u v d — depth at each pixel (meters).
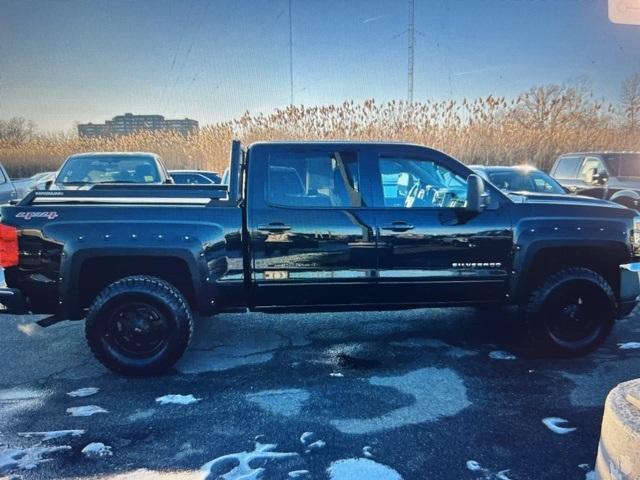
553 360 4.19
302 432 3.06
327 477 2.61
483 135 17.86
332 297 4.04
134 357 3.84
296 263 3.92
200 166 20.17
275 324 5.12
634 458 1.89
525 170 9.12
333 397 3.52
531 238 4.11
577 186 10.88
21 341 4.69
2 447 2.92
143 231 3.75
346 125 18.31
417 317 5.35
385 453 2.83
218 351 4.41
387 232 3.96
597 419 3.21
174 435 3.04
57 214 3.73
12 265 3.69
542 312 4.18
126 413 3.32
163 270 4.02
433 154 4.12
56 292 3.73
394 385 3.71
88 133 24.42
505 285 4.17
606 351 4.40
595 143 18.56
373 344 4.57
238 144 4.00
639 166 10.02
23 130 25.69
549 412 3.30
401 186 4.09
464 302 4.21
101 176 8.48
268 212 3.88
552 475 2.62
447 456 2.80
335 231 3.92
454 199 4.16
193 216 3.83
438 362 4.15
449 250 4.04
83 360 4.23
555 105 18.55
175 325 3.79
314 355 4.31
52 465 2.74
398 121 18.23
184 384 3.76
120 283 3.79
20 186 9.91
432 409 3.34
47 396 3.57
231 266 3.87
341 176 4.01
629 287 4.33
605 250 4.27
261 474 2.64
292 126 18.52
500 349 4.44
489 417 3.24
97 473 2.67
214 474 2.65
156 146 20.92
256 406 3.40
